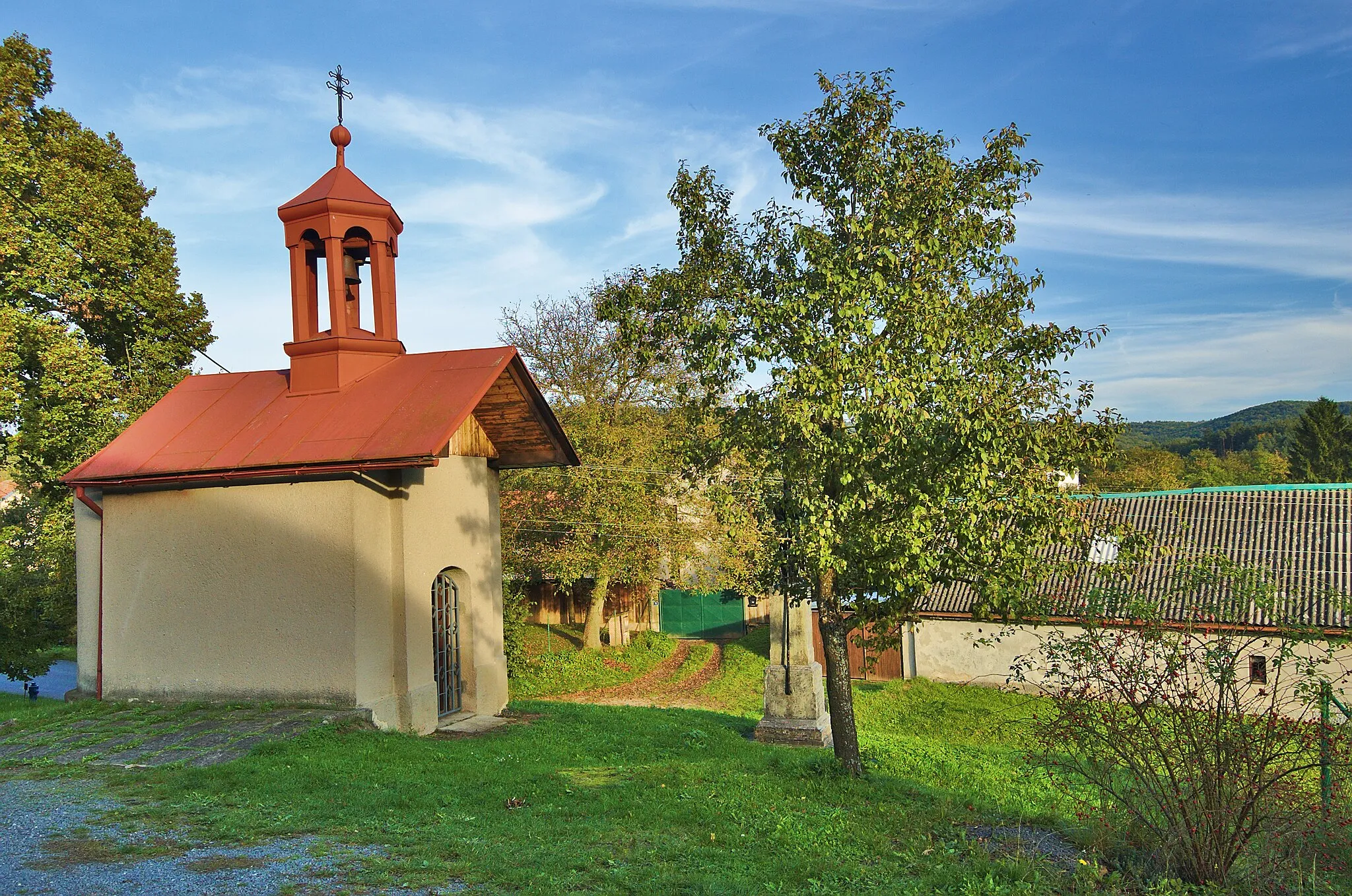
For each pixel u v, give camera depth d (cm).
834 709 1113
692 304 1072
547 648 3316
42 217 2123
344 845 704
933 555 946
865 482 938
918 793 1030
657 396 2750
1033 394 979
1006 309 1002
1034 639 2431
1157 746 680
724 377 1050
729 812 860
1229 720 676
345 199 1428
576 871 657
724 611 3856
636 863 684
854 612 1084
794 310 963
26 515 3028
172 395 1520
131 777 921
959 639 2547
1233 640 711
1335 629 1878
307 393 1431
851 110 1016
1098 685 729
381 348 1458
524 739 1331
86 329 2380
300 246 1452
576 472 2667
